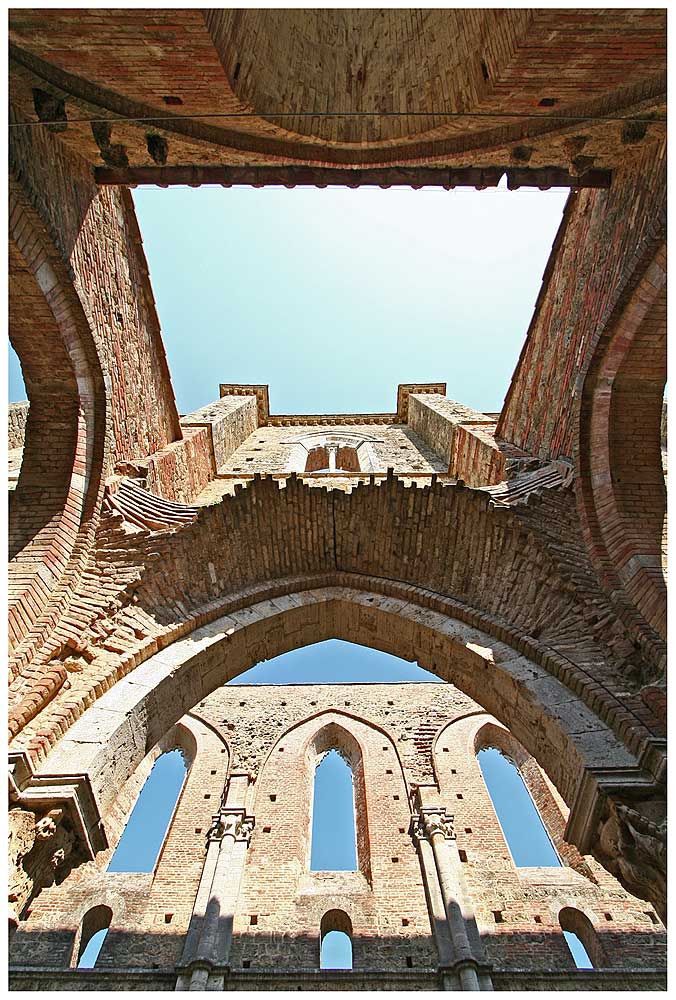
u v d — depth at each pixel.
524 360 14.07
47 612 8.12
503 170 9.12
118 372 10.89
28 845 6.22
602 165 9.30
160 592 9.77
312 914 16.25
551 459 11.80
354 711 23.81
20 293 8.78
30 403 9.78
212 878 16.23
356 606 11.02
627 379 10.28
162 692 8.52
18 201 8.05
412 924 15.71
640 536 9.41
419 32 9.92
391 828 18.72
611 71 7.50
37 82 7.48
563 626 9.32
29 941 15.60
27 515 8.94
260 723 23.34
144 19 6.79
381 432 24.55
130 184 9.68
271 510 11.12
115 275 11.16
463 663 9.85
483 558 10.71
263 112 8.44
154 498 10.63
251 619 10.36
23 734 7.12
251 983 13.55
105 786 7.21
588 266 11.06
